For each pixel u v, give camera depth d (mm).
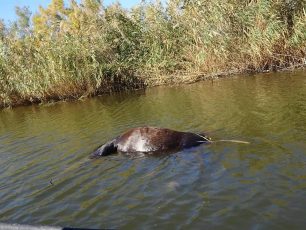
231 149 7184
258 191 5531
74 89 16469
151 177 6477
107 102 14594
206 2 16156
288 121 8398
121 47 17578
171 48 17172
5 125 13047
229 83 14203
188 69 16609
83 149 8609
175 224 5004
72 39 16812
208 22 15961
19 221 5656
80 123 11516
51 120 12734
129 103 13625
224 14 15938
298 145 6965
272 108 9648
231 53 15969
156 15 17312
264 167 6262
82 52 16594
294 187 5504
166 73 16984
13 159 8711
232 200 5391
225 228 4777
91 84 16531
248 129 8281
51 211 5844
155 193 5902
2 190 6938
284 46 15195
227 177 6086
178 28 17094
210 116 9891
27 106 16594
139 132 7840
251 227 4727
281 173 5977
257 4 15445
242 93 12062
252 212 5035
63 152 8633
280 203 5148
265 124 8445
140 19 17781
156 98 13742
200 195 5648
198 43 16672
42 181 7078
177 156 7188
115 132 9688
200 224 4926
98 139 9258
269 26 14969
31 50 17312
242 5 15906
